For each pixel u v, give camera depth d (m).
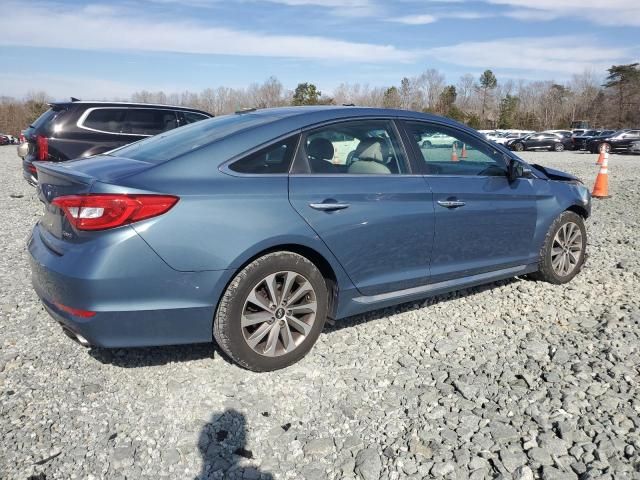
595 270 5.54
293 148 3.51
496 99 92.00
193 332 3.15
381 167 3.85
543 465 2.56
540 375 3.39
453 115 63.78
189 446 2.73
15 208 9.15
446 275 4.17
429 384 3.31
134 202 2.92
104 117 8.80
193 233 3.03
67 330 3.21
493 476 2.52
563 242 5.05
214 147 3.31
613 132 36.78
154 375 3.39
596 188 10.99
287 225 3.29
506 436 2.78
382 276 3.81
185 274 3.03
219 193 3.14
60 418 2.94
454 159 4.29
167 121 9.34
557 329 4.09
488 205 4.32
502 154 4.65
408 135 4.06
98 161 3.51
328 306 3.69
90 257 2.90
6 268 5.55
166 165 3.16
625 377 3.30
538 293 4.85
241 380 3.34
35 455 2.64
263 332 3.34
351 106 4.00
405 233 3.83
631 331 3.98
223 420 2.95
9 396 3.14
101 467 2.57
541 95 93.06
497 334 4.03
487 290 4.96
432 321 4.26
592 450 2.64
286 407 3.07
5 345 3.77
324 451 2.69
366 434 2.83
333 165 3.65
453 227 4.11
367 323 4.21
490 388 3.25
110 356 3.63
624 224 8.06
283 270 3.34
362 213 3.60
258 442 2.77
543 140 35.38
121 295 2.93
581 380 3.30
